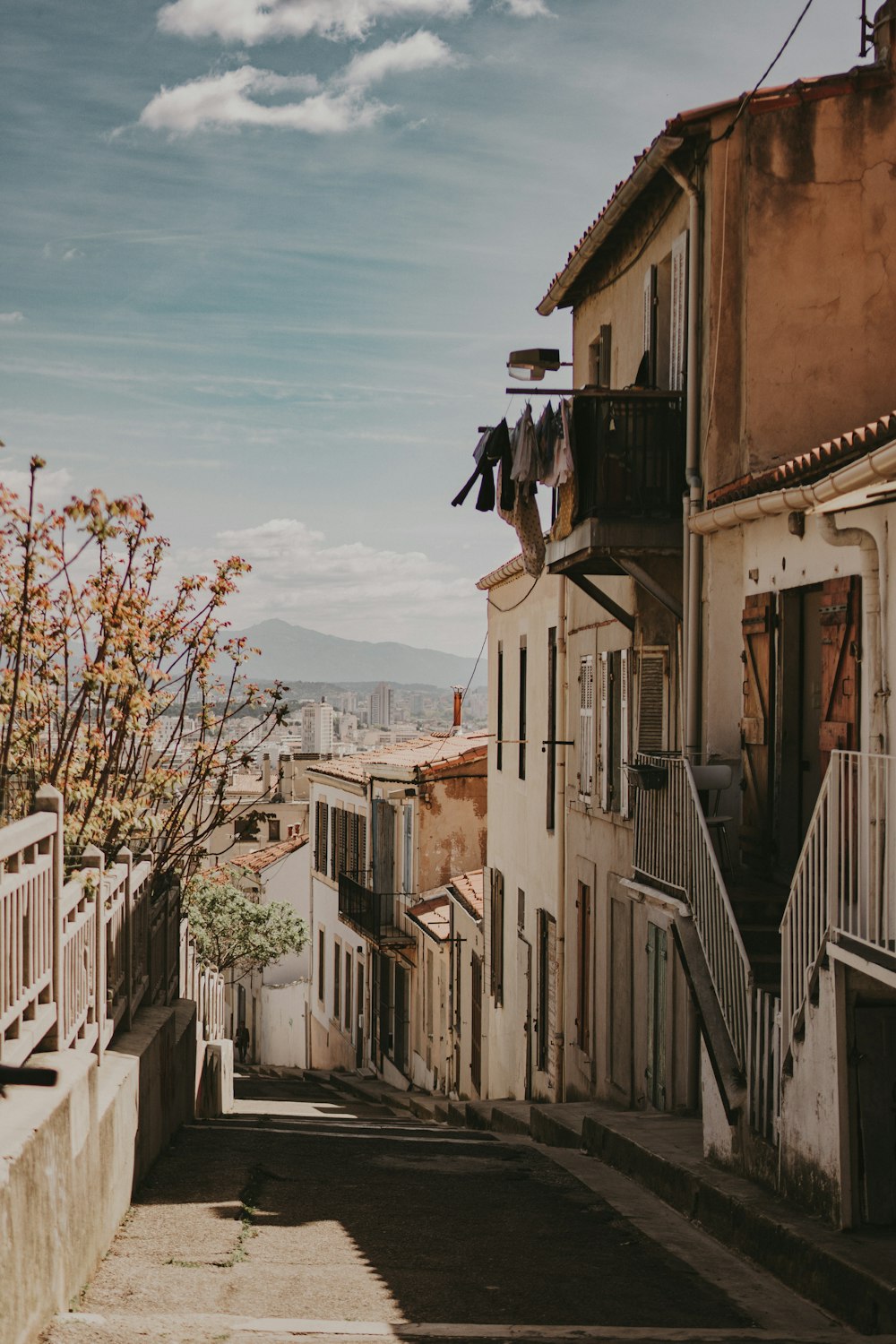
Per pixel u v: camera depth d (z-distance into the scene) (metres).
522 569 21.83
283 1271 7.62
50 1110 6.07
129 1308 6.61
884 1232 7.85
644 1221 9.75
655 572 13.70
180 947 14.83
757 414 12.52
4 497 10.02
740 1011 10.11
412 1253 8.39
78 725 11.20
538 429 14.20
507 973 23.19
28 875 6.56
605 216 14.98
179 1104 13.09
